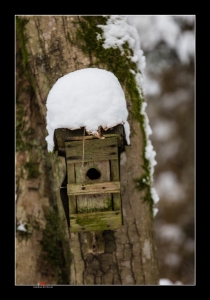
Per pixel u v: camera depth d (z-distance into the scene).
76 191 2.51
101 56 2.93
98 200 2.56
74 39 2.95
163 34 4.55
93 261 3.03
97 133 2.38
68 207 2.64
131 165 3.00
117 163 2.54
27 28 3.11
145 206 3.04
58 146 2.57
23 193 3.43
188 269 4.90
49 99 2.46
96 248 2.88
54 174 3.18
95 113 2.38
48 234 3.39
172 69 4.78
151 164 3.09
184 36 4.61
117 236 2.99
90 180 2.53
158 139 5.04
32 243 3.40
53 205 3.39
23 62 3.25
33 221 3.40
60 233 3.27
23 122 3.43
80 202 2.56
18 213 3.42
